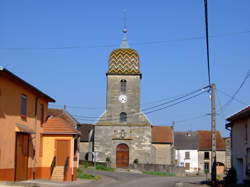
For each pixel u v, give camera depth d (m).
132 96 58.44
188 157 78.56
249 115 28.92
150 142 57.06
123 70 58.88
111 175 42.19
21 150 25.16
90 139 60.31
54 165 29.75
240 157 32.06
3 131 21.91
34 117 27.89
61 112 52.72
